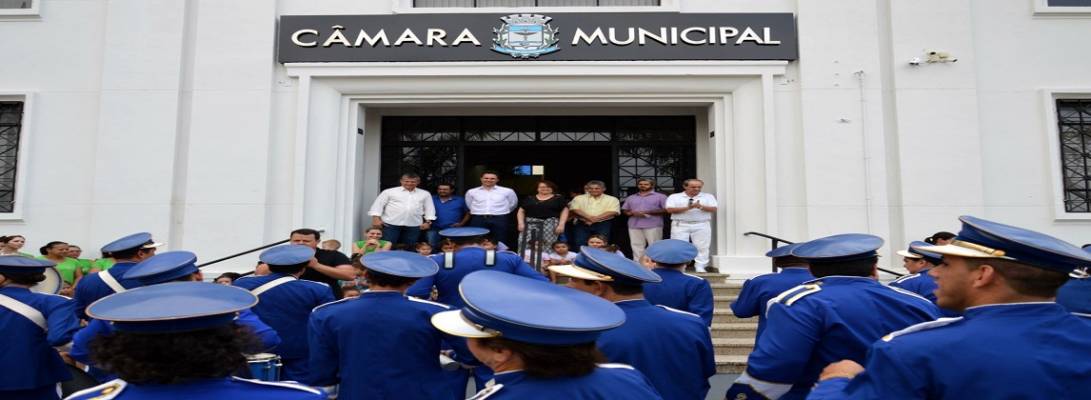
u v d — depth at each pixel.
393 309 3.51
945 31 9.83
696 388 3.07
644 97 10.18
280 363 4.43
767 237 9.36
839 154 9.67
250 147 9.71
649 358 3.00
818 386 2.19
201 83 9.84
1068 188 9.92
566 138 11.34
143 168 9.65
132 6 9.93
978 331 1.85
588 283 3.30
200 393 1.73
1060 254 1.85
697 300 4.98
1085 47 10.01
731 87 10.04
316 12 10.12
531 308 1.90
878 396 1.87
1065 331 1.83
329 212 9.84
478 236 5.48
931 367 1.81
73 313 3.84
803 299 2.96
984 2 10.09
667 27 10.03
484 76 10.00
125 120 9.73
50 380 3.90
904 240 9.48
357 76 9.99
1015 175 9.76
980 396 1.75
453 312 2.22
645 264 5.86
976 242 2.03
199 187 9.65
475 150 11.48
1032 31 10.03
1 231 9.77
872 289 3.00
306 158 9.79
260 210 9.59
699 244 9.70
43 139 9.94
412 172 11.19
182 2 9.98
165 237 9.50
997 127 9.84
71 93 10.02
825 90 9.80
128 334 1.73
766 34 9.93
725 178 10.09
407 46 10.01
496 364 1.99
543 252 9.80
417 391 3.43
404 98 10.17
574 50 10.02
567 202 10.64
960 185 9.55
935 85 9.74
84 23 10.16
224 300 1.86
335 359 3.51
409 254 3.83
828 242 3.24
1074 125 10.07
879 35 9.98
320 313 3.58
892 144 9.77
